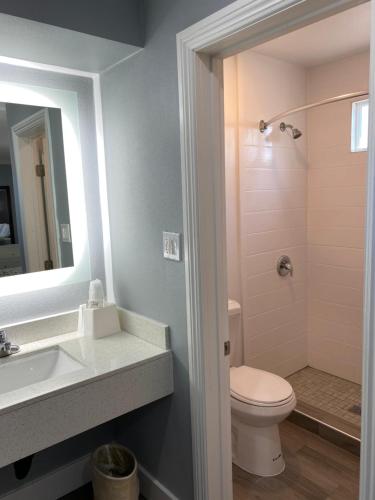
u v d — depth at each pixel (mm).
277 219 2762
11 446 1312
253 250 2613
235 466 2193
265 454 2096
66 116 1939
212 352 1586
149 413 1919
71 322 1983
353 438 2248
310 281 3092
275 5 1102
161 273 1726
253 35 1266
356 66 2604
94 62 1781
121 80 1799
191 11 1388
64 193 1964
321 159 2887
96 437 2123
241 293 2588
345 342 2945
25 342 1838
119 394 1574
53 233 1944
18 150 1809
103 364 1595
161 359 1691
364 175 2676
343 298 2912
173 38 1477
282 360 2951
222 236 1552
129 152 1820
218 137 1492
